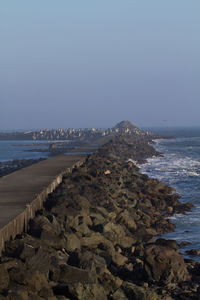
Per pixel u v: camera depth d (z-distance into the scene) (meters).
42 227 12.12
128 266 11.84
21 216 13.07
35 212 16.08
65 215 14.84
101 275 9.97
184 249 15.06
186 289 10.72
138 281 11.23
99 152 53.84
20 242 10.34
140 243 14.97
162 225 18.89
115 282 9.78
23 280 8.45
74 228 14.15
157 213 22.30
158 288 10.62
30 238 11.38
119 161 48.06
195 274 11.93
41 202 17.84
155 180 31.95
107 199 21.22
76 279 9.47
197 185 32.31
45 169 29.42
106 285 9.75
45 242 11.26
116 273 11.63
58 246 11.41
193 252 14.32
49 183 21.45
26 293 8.02
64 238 12.02
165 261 11.30
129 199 24.00
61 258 10.74
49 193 20.53
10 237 11.42
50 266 9.57
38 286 8.52
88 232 14.23
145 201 24.27
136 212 20.70
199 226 19.19
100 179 28.12
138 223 18.83
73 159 39.81
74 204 17.30
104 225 15.06
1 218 12.27
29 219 14.55
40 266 9.44
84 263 10.20
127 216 18.33
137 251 13.75
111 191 24.14
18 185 20.77
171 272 11.20
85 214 15.80
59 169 29.23
